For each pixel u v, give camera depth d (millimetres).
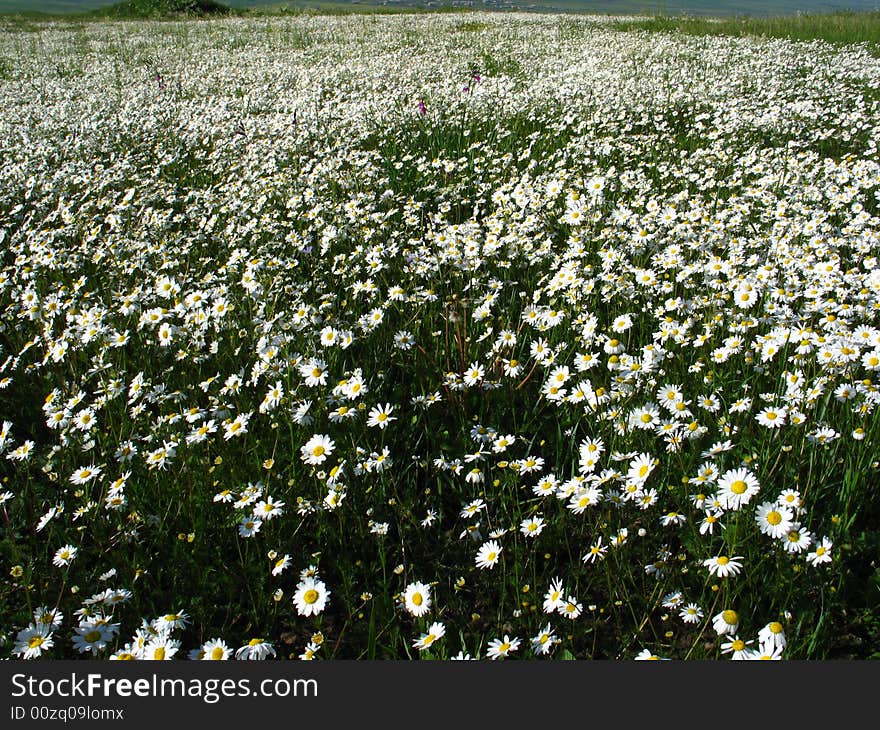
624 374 3402
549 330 4180
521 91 11359
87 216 6680
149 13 35500
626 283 4254
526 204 5672
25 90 14352
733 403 3383
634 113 9906
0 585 2914
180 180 8117
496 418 3613
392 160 8000
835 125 9047
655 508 2939
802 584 2502
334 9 39500
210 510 3148
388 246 5445
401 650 2613
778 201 5750
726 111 9586
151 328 4383
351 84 13297
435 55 17344
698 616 2373
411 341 4105
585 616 2678
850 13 23938
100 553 2939
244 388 3891
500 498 3129
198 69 16578
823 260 4453
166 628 2338
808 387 3172
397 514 3094
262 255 5438
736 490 2381
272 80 14531
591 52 17078
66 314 4785
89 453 3512
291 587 2889
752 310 4078
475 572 2908
